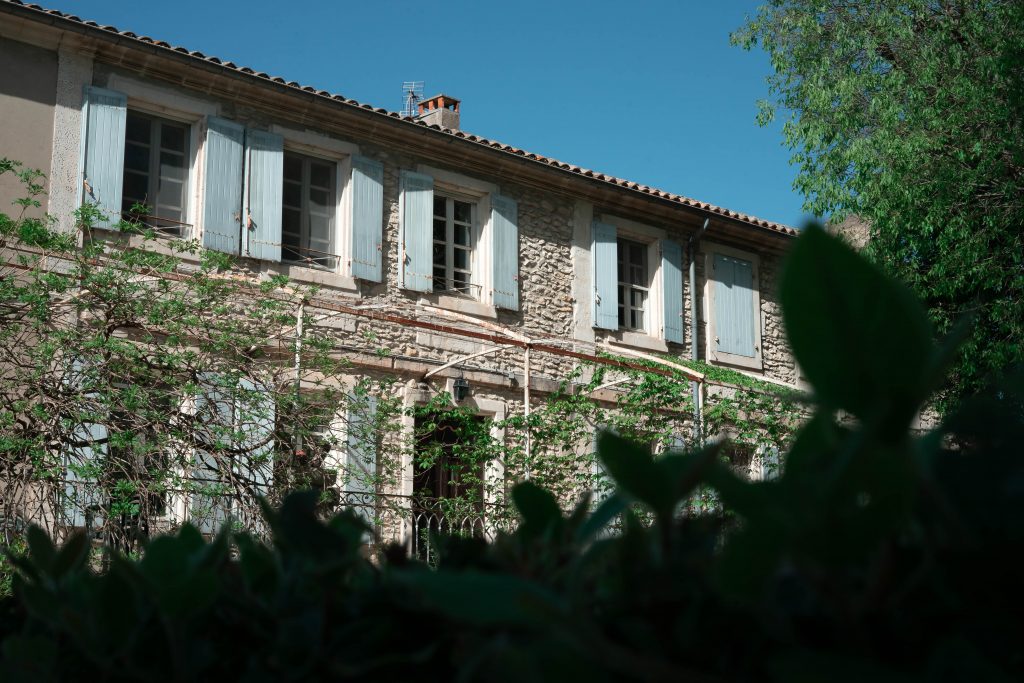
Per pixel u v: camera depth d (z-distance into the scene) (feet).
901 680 1.46
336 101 37.55
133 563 2.51
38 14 31.53
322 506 25.49
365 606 2.40
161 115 35.53
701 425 35.32
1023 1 38.32
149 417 24.30
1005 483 1.67
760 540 1.55
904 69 41.78
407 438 31.73
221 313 26.94
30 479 22.45
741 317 50.39
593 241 45.37
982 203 39.88
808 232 1.45
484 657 1.82
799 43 43.50
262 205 36.47
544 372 42.57
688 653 1.84
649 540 2.18
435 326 33.42
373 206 39.06
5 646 2.45
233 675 2.54
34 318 24.67
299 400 27.37
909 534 1.85
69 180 32.55
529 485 2.93
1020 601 1.63
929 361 1.42
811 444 1.93
